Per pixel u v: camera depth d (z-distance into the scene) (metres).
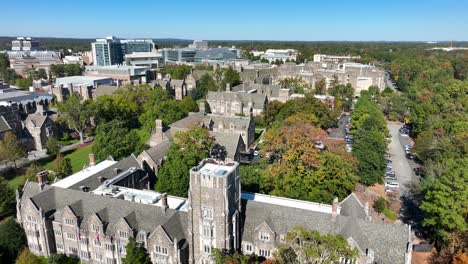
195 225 76.88
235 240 78.56
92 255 86.88
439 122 156.25
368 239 75.69
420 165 150.75
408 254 71.81
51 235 89.94
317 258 56.81
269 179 107.94
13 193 109.56
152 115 179.62
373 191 125.38
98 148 135.00
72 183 100.56
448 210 84.50
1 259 86.44
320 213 80.56
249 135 167.50
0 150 137.88
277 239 80.25
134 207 85.12
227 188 72.12
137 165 117.31
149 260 76.00
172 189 104.75
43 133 175.75
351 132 178.12
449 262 79.44
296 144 108.62
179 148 113.12
